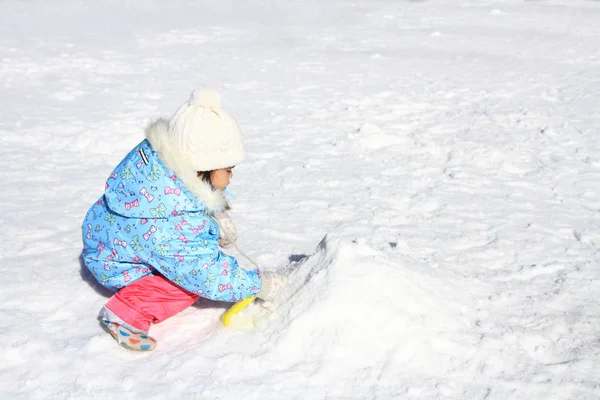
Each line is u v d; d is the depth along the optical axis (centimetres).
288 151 622
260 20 1725
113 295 319
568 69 1026
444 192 514
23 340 305
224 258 312
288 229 439
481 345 298
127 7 1953
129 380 277
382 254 332
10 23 1557
